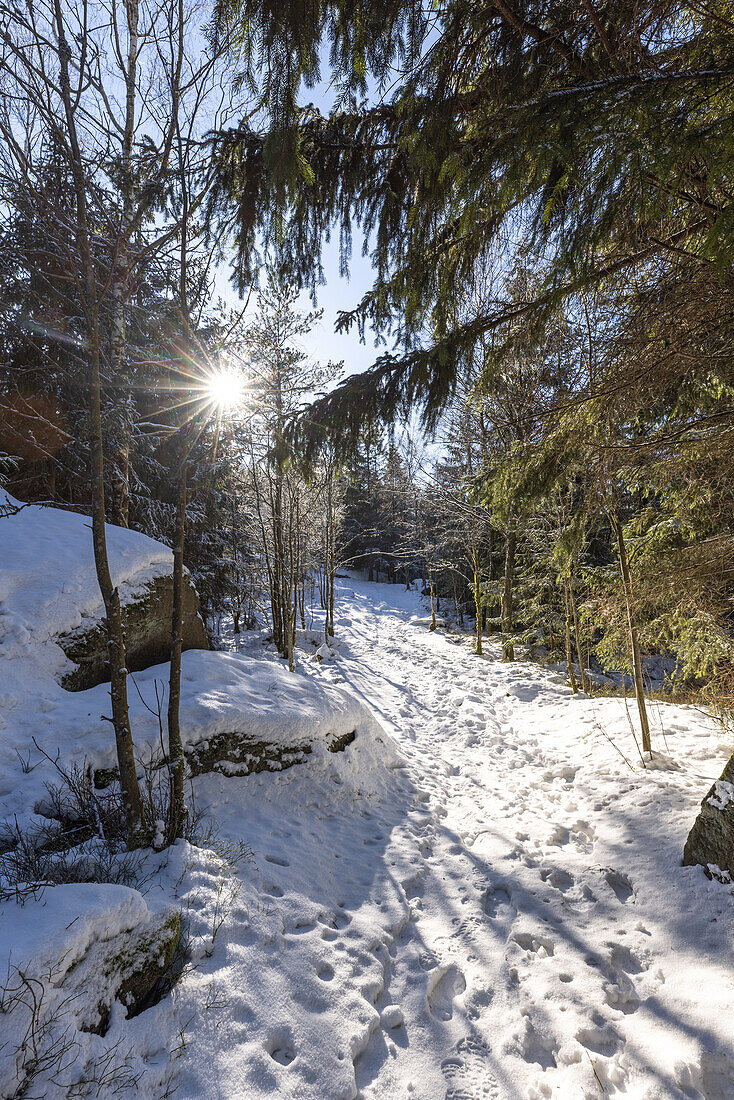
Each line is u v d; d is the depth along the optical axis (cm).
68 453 759
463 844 515
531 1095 264
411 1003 323
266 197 374
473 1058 288
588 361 426
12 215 490
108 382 653
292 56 276
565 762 681
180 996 268
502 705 1064
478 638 1653
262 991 293
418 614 2894
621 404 399
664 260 353
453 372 352
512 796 618
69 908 239
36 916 232
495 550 1773
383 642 1962
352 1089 257
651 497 745
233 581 1419
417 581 4150
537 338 349
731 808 380
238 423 464
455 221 330
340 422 380
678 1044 279
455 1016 317
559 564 973
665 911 373
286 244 418
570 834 510
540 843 496
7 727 447
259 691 610
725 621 623
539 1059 287
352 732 657
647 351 369
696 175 260
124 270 414
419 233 331
